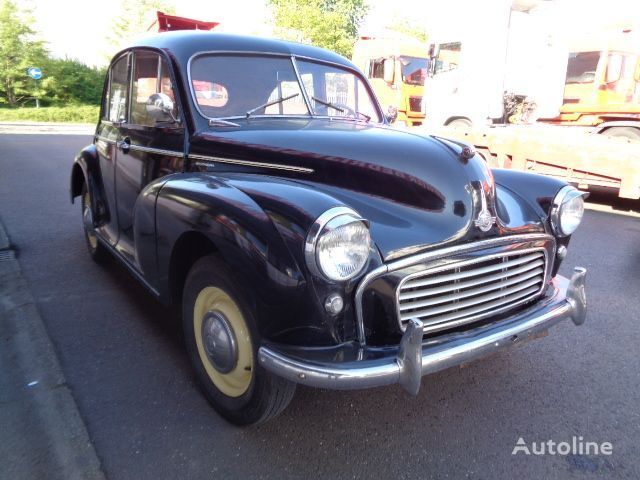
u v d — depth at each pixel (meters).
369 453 2.50
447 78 11.86
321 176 2.69
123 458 2.39
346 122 3.53
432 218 2.51
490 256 2.49
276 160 2.80
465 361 2.34
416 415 2.79
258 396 2.38
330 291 2.13
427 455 2.50
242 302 2.31
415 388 2.15
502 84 10.82
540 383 3.11
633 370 3.26
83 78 28.36
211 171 2.96
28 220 6.30
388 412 2.81
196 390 2.93
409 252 2.32
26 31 25.38
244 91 3.38
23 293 4.11
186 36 3.47
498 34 10.56
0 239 5.48
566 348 3.52
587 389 3.06
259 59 3.55
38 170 9.95
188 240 2.66
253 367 2.35
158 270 2.94
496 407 2.88
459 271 2.43
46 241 5.48
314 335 2.18
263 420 2.52
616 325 3.87
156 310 3.88
